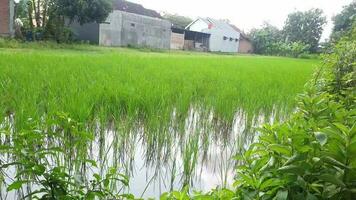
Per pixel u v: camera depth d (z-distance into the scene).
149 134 4.61
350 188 1.59
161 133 4.67
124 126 4.69
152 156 4.41
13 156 3.06
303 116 2.66
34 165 1.79
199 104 6.88
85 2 23.67
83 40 27.41
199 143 5.02
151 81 7.93
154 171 3.97
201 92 7.66
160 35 34.69
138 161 4.24
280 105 7.09
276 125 2.02
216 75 10.65
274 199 1.56
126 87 6.38
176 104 6.34
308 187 1.61
